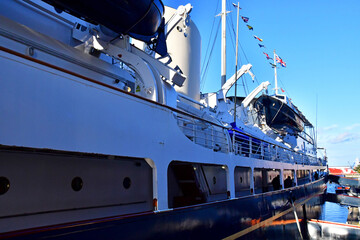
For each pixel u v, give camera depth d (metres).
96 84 4.24
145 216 4.75
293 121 21.67
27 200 4.04
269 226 10.59
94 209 4.96
